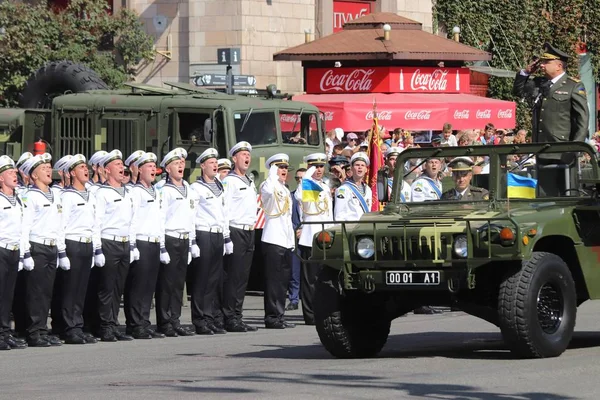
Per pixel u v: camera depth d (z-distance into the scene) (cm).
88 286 1775
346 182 1877
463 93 3453
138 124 2292
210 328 1828
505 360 1320
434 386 1146
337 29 3669
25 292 1689
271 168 1889
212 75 2589
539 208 1380
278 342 1641
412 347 1524
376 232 1356
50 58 3231
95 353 1559
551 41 4281
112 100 2319
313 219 1919
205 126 2234
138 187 1775
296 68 3531
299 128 2378
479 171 1462
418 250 1337
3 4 3191
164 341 1717
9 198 1645
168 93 2316
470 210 1404
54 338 1695
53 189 1702
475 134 2645
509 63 4138
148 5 3484
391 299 1413
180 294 1817
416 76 3341
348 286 1366
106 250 1744
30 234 1680
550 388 1128
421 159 1491
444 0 4022
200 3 3450
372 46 3294
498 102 3284
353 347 1398
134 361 1448
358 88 3316
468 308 1399
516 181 1446
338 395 1102
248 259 1867
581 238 1378
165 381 1238
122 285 1762
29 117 2423
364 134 2838
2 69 3203
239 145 1872
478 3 4072
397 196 1490
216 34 3438
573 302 1337
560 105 1578
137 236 1770
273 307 1878
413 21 3481
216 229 1828
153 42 3466
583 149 1420
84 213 1723
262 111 2297
